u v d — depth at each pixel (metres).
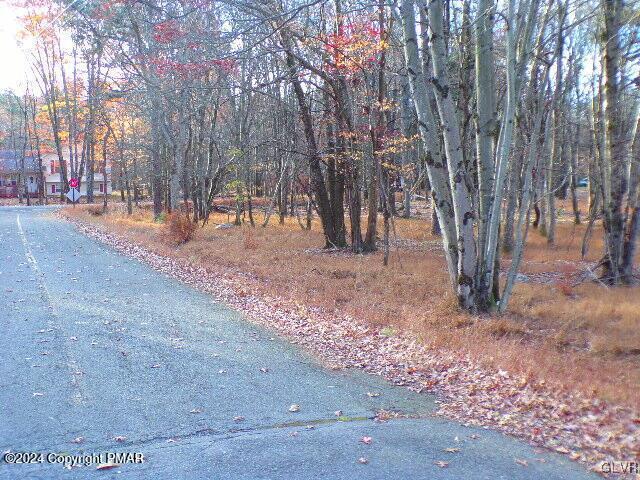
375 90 18.45
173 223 20.84
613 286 12.88
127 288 12.41
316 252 18.64
